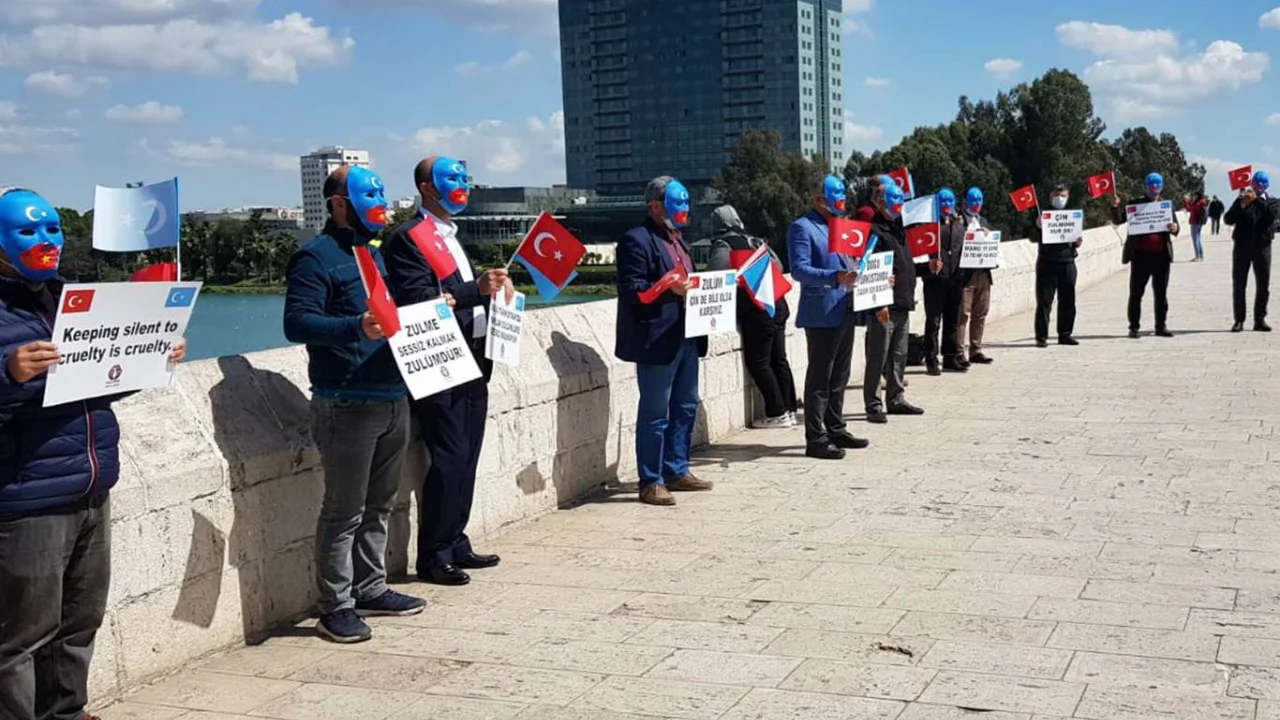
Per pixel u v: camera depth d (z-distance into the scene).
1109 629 5.58
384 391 5.79
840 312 9.62
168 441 5.48
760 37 155.50
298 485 6.11
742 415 11.38
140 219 4.55
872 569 6.68
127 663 5.15
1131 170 115.31
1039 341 16.67
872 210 11.16
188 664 5.47
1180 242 44.47
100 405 4.39
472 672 5.33
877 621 5.80
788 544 7.27
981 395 12.71
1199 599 5.98
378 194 5.64
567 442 8.56
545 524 7.99
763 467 9.55
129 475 5.19
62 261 4.61
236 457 5.72
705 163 158.50
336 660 5.53
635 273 8.12
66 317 4.04
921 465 9.39
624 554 7.19
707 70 158.00
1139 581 6.30
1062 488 8.47
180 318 4.44
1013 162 92.56
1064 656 5.25
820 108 160.25
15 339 4.07
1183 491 8.26
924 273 14.02
